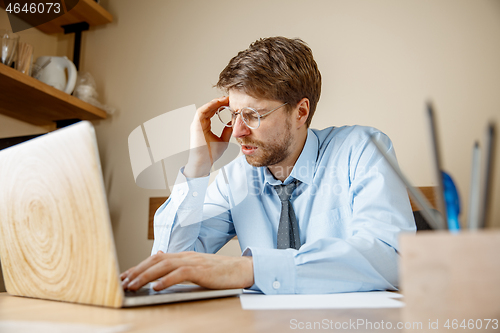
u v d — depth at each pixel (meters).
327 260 0.62
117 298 0.43
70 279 0.47
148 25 2.19
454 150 1.65
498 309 0.24
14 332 0.31
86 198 0.42
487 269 0.25
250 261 0.61
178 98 2.06
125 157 2.05
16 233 0.53
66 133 0.42
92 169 0.41
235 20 2.06
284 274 0.60
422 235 0.27
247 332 0.31
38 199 0.48
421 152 1.68
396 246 0.71
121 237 1.95
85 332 0.30
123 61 2.19
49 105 1.88
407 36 1.80
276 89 1.01
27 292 0.54
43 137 0.46
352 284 0.62
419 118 1.72
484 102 1.65
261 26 2.01
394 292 0.62
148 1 2.22
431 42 1.76
